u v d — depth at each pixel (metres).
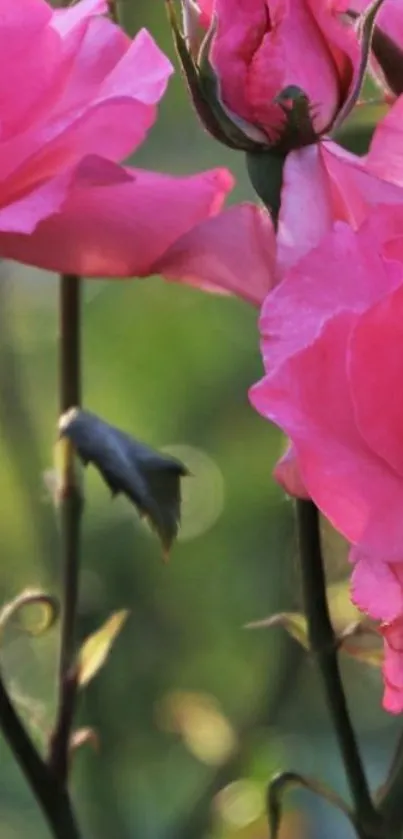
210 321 1.83
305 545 0.85
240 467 1.81
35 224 0.81
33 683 1.58
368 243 0.80
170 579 1.72
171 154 1.58
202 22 0.83
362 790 0.86
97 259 0.85
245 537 1.75
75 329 0.89
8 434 1.40
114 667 1.58
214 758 1.35
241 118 0.82
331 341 0.79
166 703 1.47
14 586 1.66
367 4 0.85
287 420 0.78
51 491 0.91
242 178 1.53
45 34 0.84
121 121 0.85
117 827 1.38
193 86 0.82
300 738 1.52
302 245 0.81
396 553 0.79
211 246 0.83
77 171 0.83
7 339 1.43
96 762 1.41
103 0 0.85
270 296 0.79
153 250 0.85
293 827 1.39
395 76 0.85
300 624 0.87
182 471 0.86
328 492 0.79
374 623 0.88
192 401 1.86
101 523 1.73
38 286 1.80
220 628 1.70
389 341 0.79
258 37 0.82
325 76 0.82
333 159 0.82
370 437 0.79
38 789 0.87
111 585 1.69
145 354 1.85
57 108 0.84
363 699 1.69
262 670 1.58
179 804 1.47
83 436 0.86
